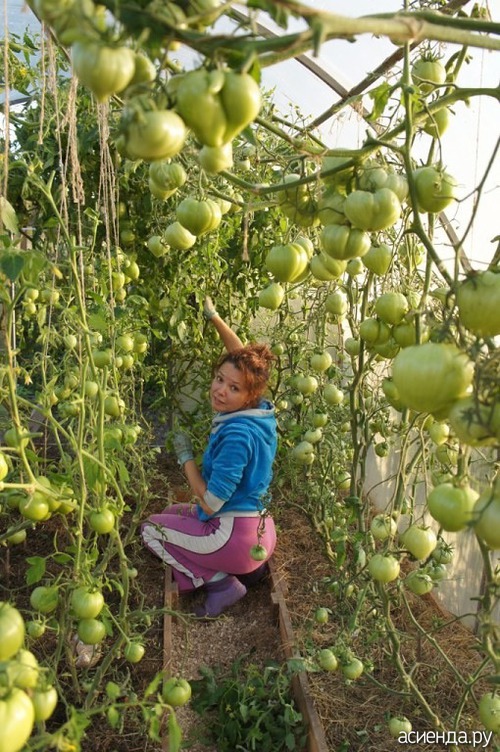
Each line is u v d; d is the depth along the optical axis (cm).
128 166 244
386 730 186
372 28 73
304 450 247
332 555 259
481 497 83
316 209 131
